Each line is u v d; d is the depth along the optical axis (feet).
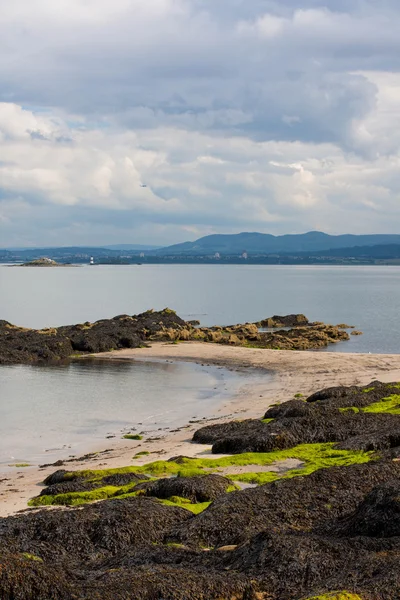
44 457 104.78
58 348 217.97
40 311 408.46
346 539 53.31
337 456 91.20
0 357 205.98
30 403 146.61
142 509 66.03
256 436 99.86
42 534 60.95
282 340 254.27
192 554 54.49
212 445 104.42
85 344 227.20
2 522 63.16
